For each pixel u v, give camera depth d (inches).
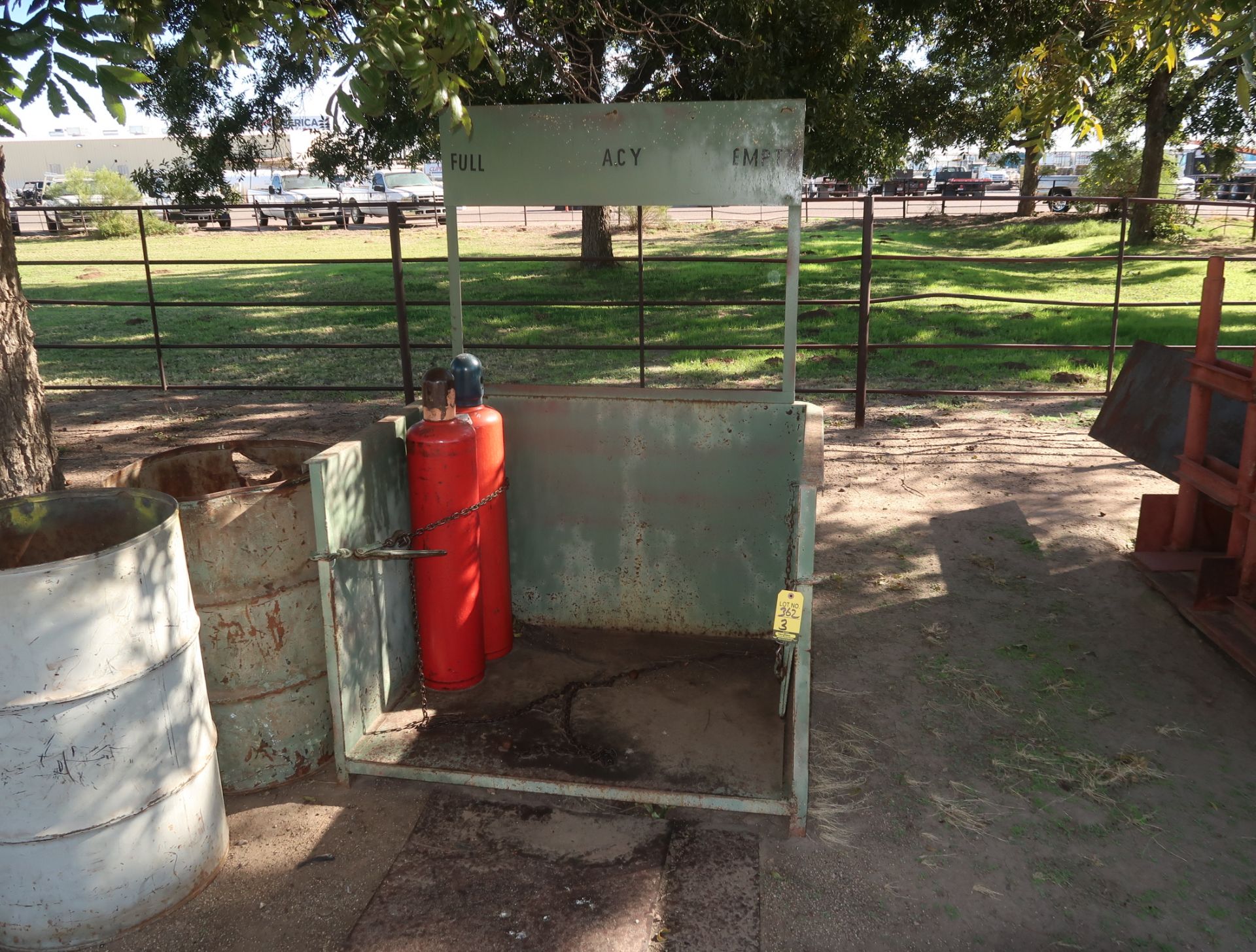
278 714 130.6
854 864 118.3
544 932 106.6
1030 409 337.4
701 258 308.2
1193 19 173.8
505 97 409.4
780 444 160.1
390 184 1378.0
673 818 126.8
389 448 143.9
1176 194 1135.6
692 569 169.2
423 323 554.3
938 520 232.8
